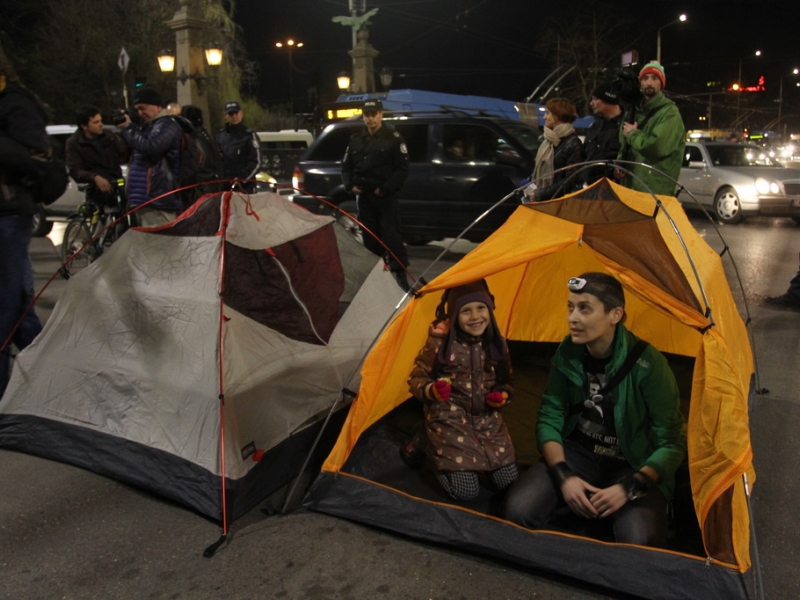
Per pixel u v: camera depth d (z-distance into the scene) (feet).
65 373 11.74
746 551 8.02
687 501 9.78
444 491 10.28
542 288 16.08
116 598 8.30
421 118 28.48
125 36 82.28
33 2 81.10
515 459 10.65
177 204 18.04
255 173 26.12
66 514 10.09
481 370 10.32
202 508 9.93
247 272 11.41
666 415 9.05
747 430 8.32
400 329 10.27
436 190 27.91
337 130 30.32
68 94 80.02
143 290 11.37
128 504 10.37
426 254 30.09
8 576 8.71
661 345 15.75
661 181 16.35
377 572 8.73
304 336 11.86
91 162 24.97
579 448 9.74
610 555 8.41
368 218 22.44
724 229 37.83
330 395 11.97
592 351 9.43
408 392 13.37
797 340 17.79
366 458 11.34
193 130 18.42
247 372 10.53
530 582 8.50
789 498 10.31
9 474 11.25
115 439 11.02
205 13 82.94
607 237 9.89
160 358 10.83
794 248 31.01
